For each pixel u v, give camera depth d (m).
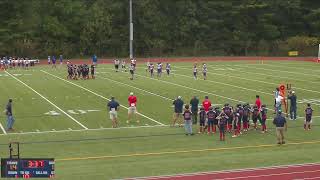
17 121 29.17
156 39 98.00
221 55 97.38
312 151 22.12
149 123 28.86
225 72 58.41
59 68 64.25
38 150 22.77
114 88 42.78
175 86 44.25
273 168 18.89
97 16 94.06
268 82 47.78
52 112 31.81
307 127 27.80
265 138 25.53
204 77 50.34
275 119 24.03
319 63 74.81
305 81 48.88
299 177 17.70
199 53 98.19
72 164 20.09
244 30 102.81
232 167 19.09
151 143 24.30
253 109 27.38
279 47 97.25
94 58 66.31
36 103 35.16
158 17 99.44
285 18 104.12
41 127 27.67
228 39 101.81
